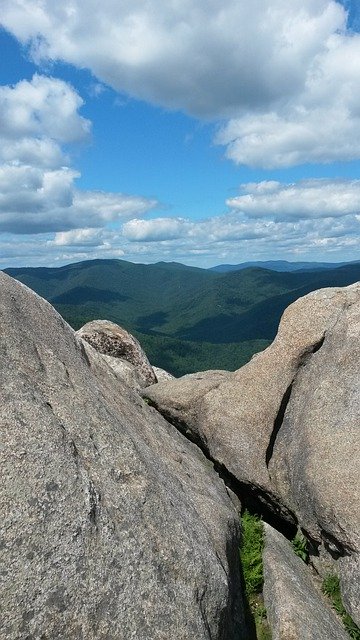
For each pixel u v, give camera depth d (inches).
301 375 639.8
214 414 657.6
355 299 633.6
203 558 368.5
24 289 494.0
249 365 683.4
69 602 283.9
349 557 470.6
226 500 539.2
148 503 367.6
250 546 516.4
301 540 559.2
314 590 484.4
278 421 631.2
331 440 528.1
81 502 320.5
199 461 605.3
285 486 585.6
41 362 411.8
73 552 300.0
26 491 305.0
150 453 457.7
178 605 322.7
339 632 431.2
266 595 465.4
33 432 334.0
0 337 395.2
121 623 293.3
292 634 392.5
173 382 786.8
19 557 282.8
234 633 399.2
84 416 390.3
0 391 345.7
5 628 262.2
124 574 311.9
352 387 555.8
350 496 473.1
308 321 648.4
